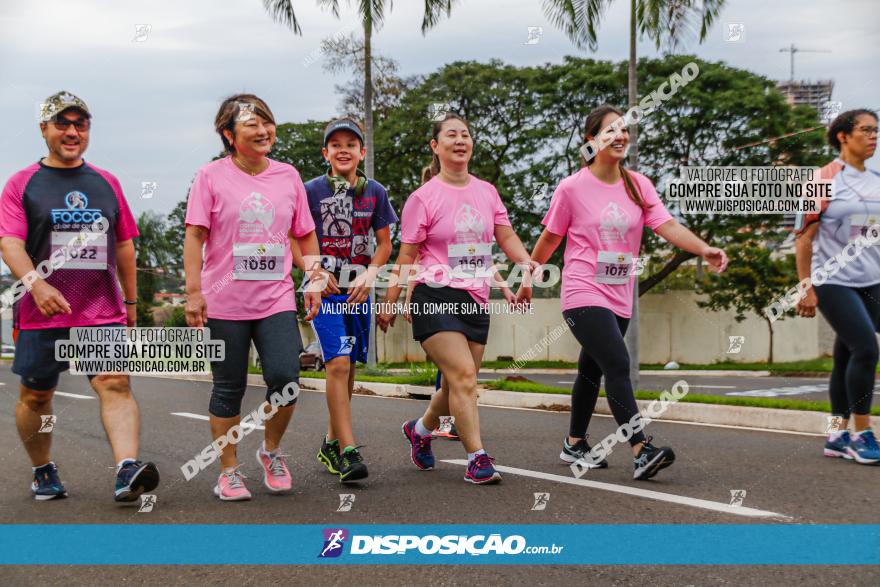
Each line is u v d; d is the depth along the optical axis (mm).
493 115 26094
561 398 9547
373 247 5164
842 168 5285
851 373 5117
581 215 4789
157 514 3941
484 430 7246
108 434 4074
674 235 4789
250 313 4301
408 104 26391
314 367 22109
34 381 4203
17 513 4000
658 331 26234
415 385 11961
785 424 7180
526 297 5074
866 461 5043
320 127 25766
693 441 6270
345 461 4609
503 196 25078
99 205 4191
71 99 4105
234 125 4238
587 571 2975
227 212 4230
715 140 22219
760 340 24641
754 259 23328
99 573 3074
